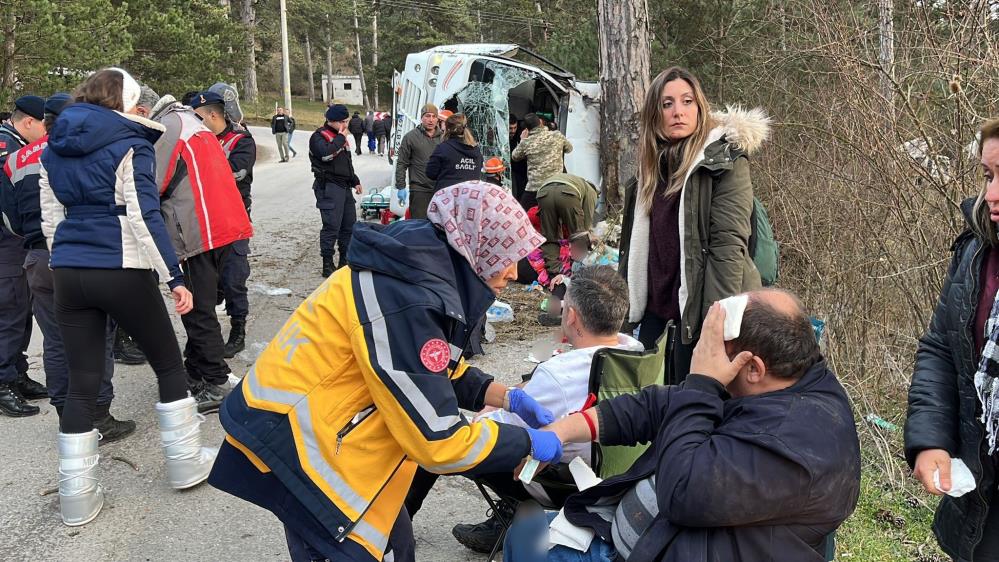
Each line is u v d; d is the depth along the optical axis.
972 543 2.00
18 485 3.66
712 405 1.87
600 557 2.09
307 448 2.00
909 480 3.59
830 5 5.08
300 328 2.06
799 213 5.29
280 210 12.64
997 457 1.94
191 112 4.47
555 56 12.22
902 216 4.25
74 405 3.29
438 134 7.95
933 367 2.11
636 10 8.04
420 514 3.44
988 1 4.02
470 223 2.00
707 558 1.79
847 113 4.82
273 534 3.25
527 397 2.41
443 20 51.03
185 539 3.20
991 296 1.91
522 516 2.43
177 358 3.52
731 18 9.92
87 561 3.03
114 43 18.36
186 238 4.19
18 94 16.39
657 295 3.37
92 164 3.16
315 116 52.12
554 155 8.00
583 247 5.68
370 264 1.97
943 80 4.22
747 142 3.11
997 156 1.82
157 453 3.99
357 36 57.19
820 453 1.75
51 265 3.22
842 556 3.01
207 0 32.47
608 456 2.53
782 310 1.89
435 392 1.91
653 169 3.29
